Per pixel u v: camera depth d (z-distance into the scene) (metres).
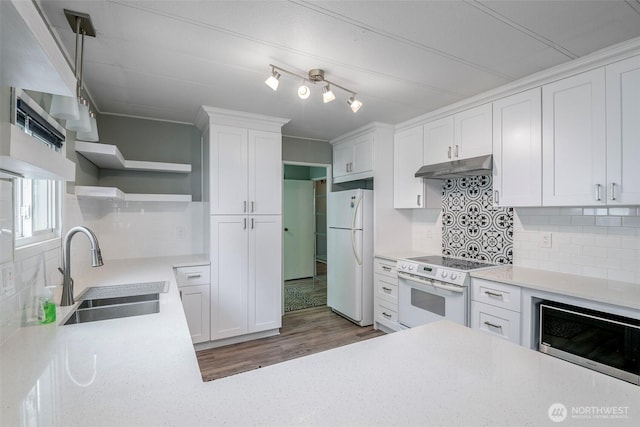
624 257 2.12
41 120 1.59
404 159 3.50
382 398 0.79
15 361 1.01
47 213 1.87
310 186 6.40
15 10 0.53
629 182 1.83
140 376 0.91
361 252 3.69
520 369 0.95
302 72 2.24
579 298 1.83
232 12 1.57
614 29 1.69
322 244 6.62
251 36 1.78
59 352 1.08
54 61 0.74
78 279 2.23
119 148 3.17
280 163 3.35
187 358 1.03
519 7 1.53
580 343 1.81
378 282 3.54
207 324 3.02
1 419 0.72
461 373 0.92
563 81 2.14
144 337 1.21
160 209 3.33
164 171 3.27
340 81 2.40
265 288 3.29
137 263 2.92
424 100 2.80
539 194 2.26
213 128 3.03
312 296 4.99
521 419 0.71
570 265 2.39
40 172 0.97
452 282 2.55
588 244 2.29
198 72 2.23
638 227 2.06
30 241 1.55
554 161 2.18
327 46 1.90
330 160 4.43
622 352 1.63
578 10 1.54
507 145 2.47
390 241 3.67
